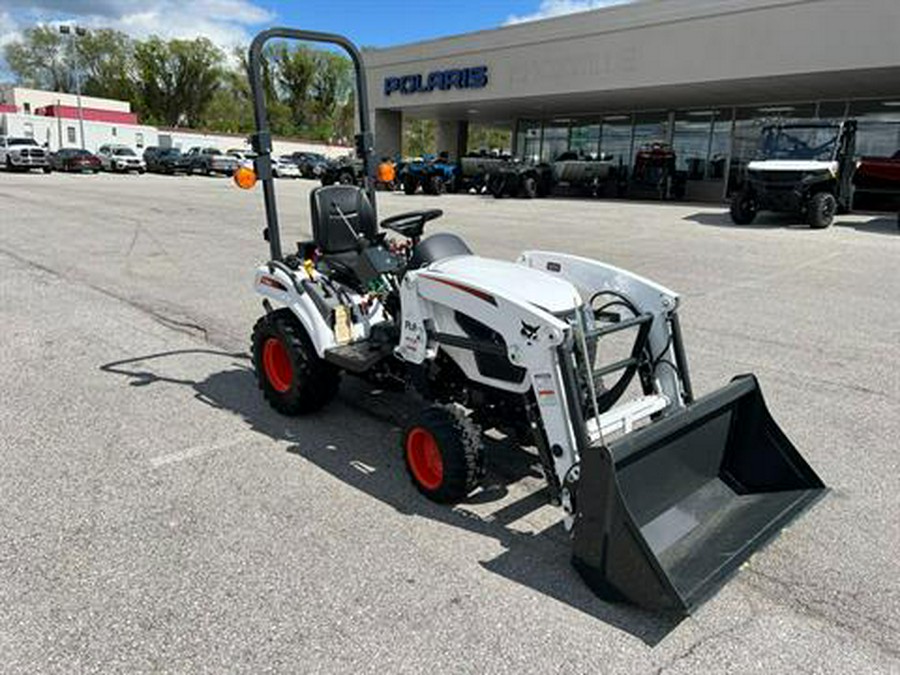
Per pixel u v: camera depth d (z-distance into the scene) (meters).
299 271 4.36
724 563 2.78
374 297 4.23
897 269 9.92
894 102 20.36
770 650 2.52
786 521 3.08
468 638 2.54
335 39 4.48
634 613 2.70
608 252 11.21
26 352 5.71
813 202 14.11
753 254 11.14
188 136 57.47
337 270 4.39
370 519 3.33
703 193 24.28
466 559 3.03
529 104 26.11
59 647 2.45
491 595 2.79
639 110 26.03
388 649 2.48
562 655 2.47
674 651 2.50
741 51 18.61
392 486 3.65
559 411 2.91
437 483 3.43
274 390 4.52
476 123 35.69
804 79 18.52
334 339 4.11
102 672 2.34
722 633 2.60
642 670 2.41
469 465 3.27
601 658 2.46
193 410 4.61
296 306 4.22
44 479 3.64
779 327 6.81
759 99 22.36
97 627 2.56
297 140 63.56
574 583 2.88
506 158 26.28
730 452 3.42
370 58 29.81
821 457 4.05
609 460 2.59
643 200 23.98
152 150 39.25
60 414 4.49
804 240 12.74
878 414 4.68
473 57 25.70
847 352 6.04
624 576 2.63
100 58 73.00
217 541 3.12
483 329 3.27
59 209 16.19
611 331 3.28
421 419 3.39
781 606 2.76
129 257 10.20
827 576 2.96
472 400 3.49
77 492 3.52
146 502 3.44
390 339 3.90
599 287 3.72
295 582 2.84
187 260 10.07
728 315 7.25
